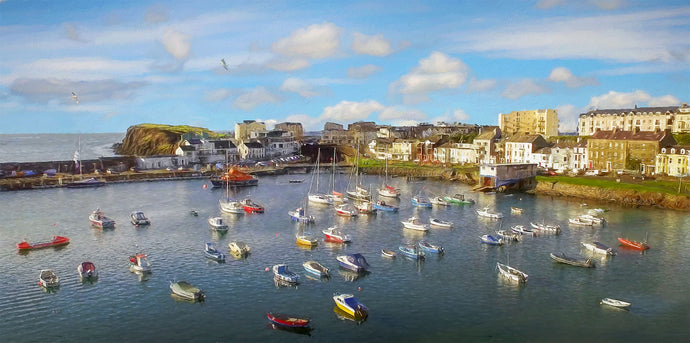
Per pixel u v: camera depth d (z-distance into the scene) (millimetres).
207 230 107500
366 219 120562
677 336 57000
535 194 161750
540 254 88438
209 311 63625
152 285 72750
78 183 177875
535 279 75375
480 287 72188
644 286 72375
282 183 195125
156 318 61594
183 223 114875
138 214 115938
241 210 127250
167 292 70062
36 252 89875
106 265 82312
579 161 194375
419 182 196625
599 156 186750
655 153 171625
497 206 138375
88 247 93375
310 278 75812
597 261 84125
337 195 153000
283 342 55562
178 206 138250
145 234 103688
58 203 142375
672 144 174625
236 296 68625
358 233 105312
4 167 196625
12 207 135375
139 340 55938
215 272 78562
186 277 76250
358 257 81312
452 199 144500
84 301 66875
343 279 75438
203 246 94062
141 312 63344
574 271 79062
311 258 86250
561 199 150875
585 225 111125
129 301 66938
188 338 56469
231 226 111875
